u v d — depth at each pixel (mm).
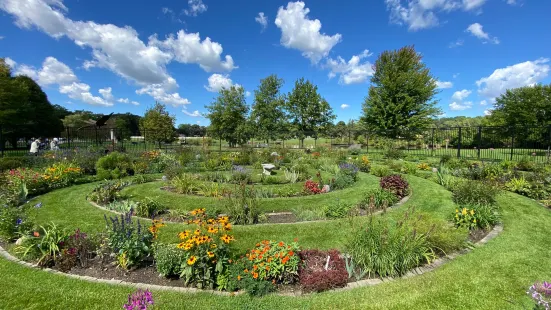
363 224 4457
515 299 3086
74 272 3656
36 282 3398
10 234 4582
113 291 3207
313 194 7777
